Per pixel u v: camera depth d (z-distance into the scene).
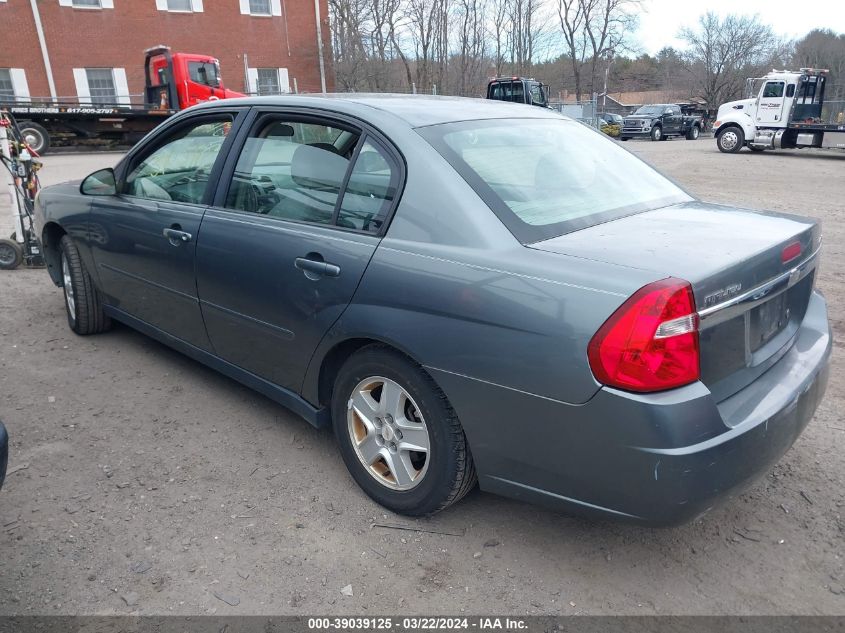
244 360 3.40
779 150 25.44
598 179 2.98
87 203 4.34
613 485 2.13
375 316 2.59
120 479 3.06
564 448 2.19
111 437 3.43
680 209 2.94
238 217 3.28
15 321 5.18
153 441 3.40
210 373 4.22
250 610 2.30
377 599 2.36
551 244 2.38
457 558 2.57
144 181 4.00
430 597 2.38
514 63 54.81
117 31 27.22
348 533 2.71
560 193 2.74
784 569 2.52
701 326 2.07
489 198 2.51
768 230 2.58
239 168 3.37
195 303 3.56
